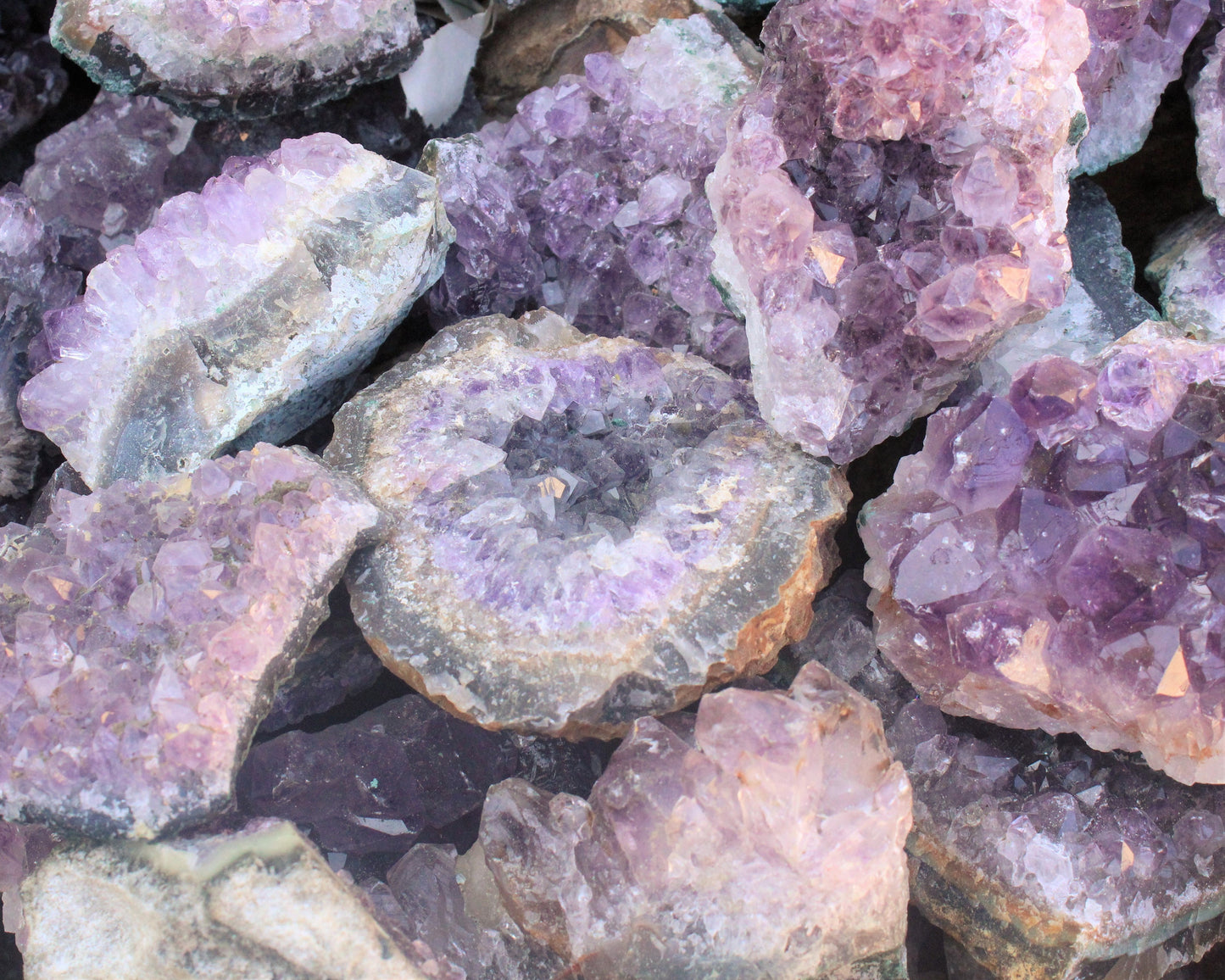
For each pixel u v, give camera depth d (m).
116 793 0.50
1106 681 0.51
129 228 0.59
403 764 0.53
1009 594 0.51
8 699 0.50
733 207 0.53
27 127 0.62
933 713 0.53
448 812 0.54
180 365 0.53
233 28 0.55
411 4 0.57
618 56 0.60
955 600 0.52
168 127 0.59
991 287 0.51
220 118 0.57
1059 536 0.51
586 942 0.50
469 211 0.56
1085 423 0.51
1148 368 0.51
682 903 0.50
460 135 0.61
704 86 0.57
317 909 0.49
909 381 0.53
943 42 0.51
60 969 0.49
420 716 0.54
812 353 0.52
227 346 0.53
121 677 0.50
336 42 0.56
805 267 0.52
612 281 0.58
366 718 0.54
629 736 0.50
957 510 0.52
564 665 0.51
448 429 0.54
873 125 0.52
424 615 0.52
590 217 0.57
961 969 0.53
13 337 0.56
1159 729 0.51
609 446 0.54
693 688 0.51
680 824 0.49
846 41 0.51
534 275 0.58
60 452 0.58
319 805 0.53
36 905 0.50
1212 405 0.51
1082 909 0.51
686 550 0.52
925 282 0.52
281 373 0.53
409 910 0.52
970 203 0.51
